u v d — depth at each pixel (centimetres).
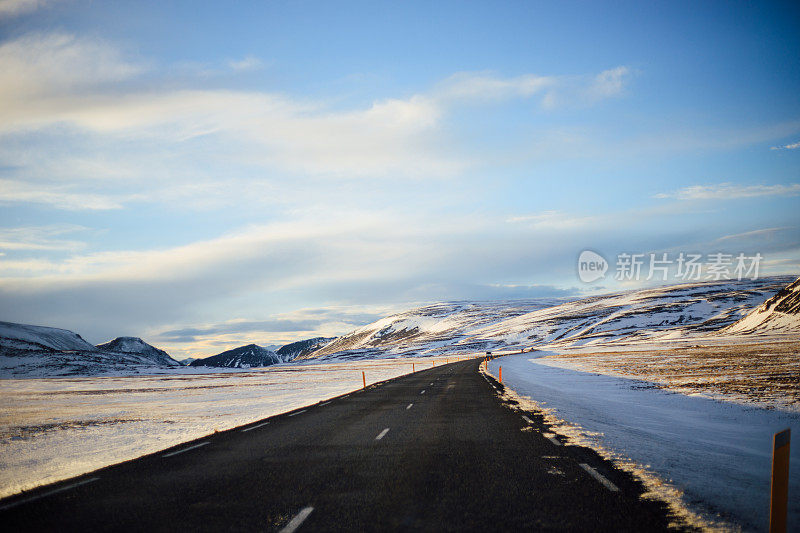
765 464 799
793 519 537
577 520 537
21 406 2650
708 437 1049
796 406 1383
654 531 504
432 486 695
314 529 529
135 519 580
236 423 1532
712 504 588
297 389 3412
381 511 585
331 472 801
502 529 514
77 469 914
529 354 9956
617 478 710
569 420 1326
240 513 593
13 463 1017
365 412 1703
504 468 790
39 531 547
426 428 1277
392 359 16412
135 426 1577
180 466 881
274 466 859
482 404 1834
